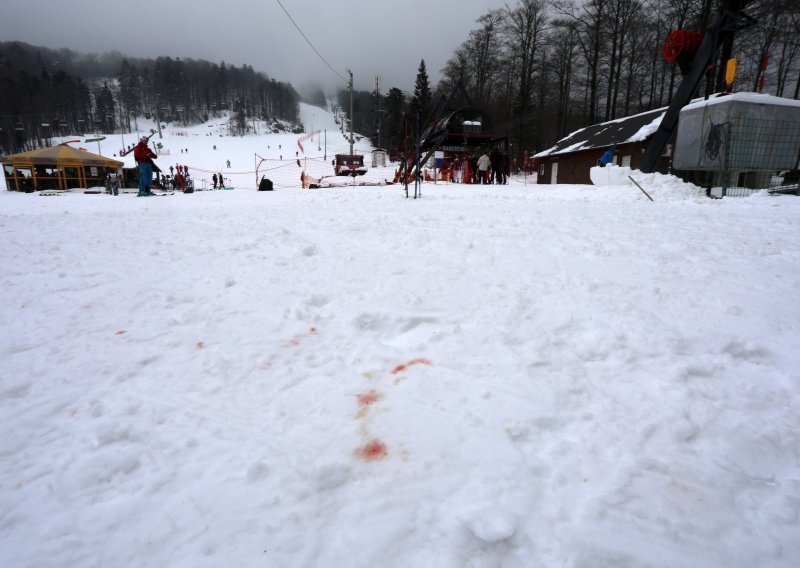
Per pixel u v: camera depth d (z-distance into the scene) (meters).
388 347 2.32
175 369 2.13
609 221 5.79
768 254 3.85
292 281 3.42
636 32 35.56
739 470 1.42
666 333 2.33
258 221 6.65
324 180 33.00
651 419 1.67
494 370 2.04
